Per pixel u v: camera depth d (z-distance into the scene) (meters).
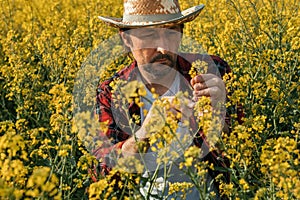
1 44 6.46
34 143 3.34
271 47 5.09
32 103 4.51
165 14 3.02
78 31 5.79
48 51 5.30
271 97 4.03
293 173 2.52
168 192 2.89
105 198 2.61
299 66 4.40
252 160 3.26
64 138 3.52
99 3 7.16
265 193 2.77
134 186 2.74
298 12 5.47
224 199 3.12
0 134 4.34
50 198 3.16
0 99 5.37
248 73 4.45
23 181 2.68
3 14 6.98
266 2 6.39
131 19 3.04
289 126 4.10
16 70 4.80
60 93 3.44
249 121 3.14
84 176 3.20
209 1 6.40
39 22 7.21
